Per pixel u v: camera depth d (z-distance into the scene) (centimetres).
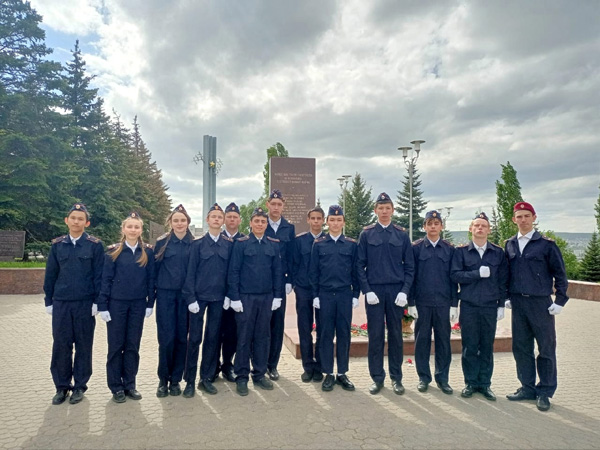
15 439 322
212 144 2394
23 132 1595
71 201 1670
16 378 464
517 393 425
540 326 412
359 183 3709
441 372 444
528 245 425
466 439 331
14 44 1666
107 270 403
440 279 443
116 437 327
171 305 422
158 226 2519
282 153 2011
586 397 434
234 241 463
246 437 330
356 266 459
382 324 446
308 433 338
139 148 3994
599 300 1281
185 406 393
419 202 3519
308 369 472
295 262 503
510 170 2184
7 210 1438
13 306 923
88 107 2148
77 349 406
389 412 383
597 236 2038
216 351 445
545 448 319
